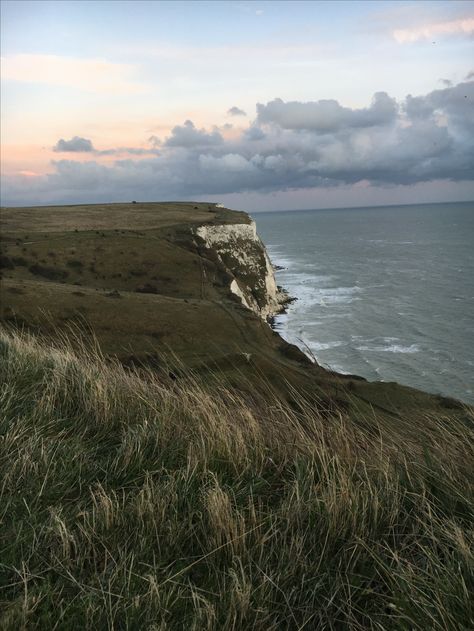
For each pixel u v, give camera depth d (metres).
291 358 48.81
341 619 2.77
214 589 2.90
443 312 77.69
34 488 3.67
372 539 3.22
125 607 2.66
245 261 104.44
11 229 105.50
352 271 130.25
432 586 2.72
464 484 3.68
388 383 26.33
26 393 5.60
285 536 3.20
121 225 113.88
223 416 4.84
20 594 2.76
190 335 51.62
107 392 5.51
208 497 3.50
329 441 4.36
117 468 4.05
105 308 54.09
